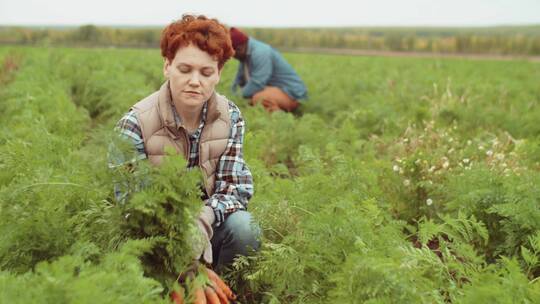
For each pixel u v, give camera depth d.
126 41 44.16
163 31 3.15
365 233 3.40
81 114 8.13
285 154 7.27
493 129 8.60
